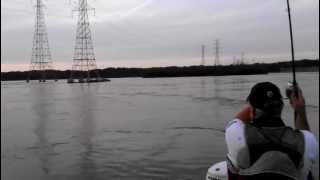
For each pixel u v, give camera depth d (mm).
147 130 20938
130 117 27125
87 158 14781
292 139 3543
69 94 61219
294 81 4137
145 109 32656
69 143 17922
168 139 18047
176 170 12805
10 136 20156
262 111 3639
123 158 14578
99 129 21766
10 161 14594
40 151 16203
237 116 3822
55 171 13227
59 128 22656
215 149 15508
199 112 28656
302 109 3881
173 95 49500
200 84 78625
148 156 14727
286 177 3459
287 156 3475
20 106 40562
